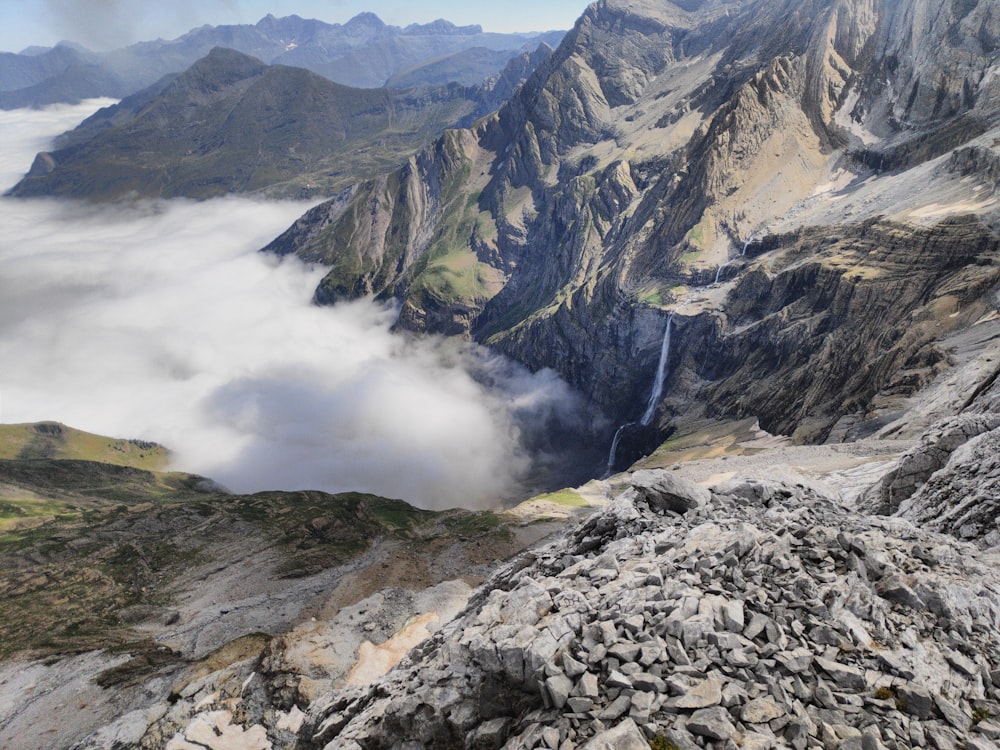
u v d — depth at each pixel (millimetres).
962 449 40062
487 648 15711
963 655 14750
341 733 19797
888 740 12305
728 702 12758
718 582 16250
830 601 15844
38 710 99625
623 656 14094
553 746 12633
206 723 75250
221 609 143125
